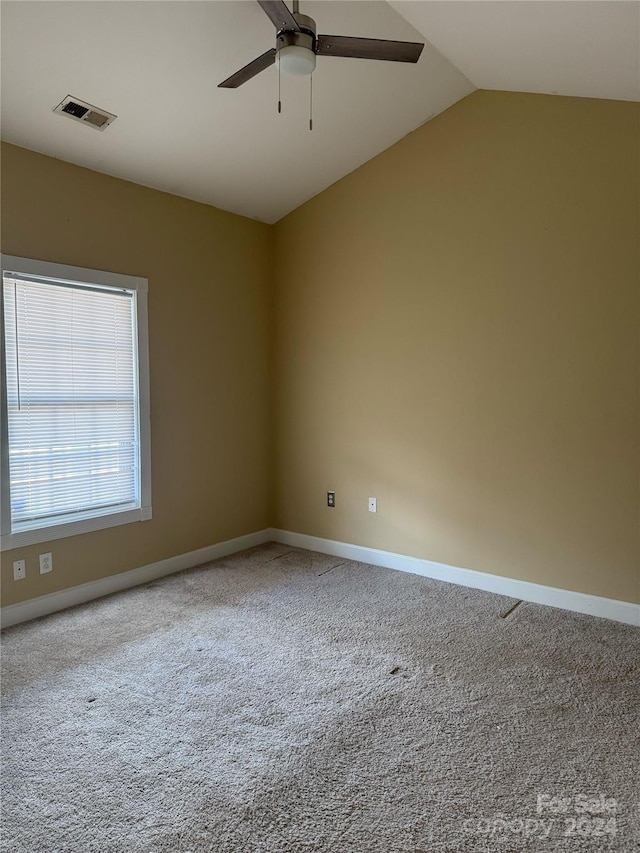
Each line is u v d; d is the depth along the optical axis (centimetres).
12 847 167
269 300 489
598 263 324
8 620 324
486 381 371
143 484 393
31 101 294
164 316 404
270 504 500
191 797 188
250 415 478
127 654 289
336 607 350
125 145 345
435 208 388
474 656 285
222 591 378
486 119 361
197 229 425
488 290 367
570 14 238
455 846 167
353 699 246
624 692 250
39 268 330
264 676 267
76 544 357
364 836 171
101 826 175
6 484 322
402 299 408
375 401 428
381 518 430
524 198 349
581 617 333
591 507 333
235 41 285
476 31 283
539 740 217
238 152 378
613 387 322
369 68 325
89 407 364
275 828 174
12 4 243
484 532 378
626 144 312
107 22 260
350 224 434
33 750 212
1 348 317
